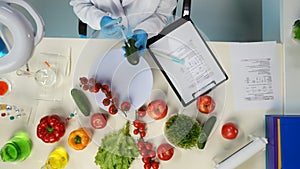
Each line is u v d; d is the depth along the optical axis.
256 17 1.70
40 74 1.14
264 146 1.08
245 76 1.18
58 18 1.67
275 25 1.30
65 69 1.17
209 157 1.16
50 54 1.17
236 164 1.07
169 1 1.27
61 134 1.12
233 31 1.70
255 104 1.18
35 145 1.16
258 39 1.70
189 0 1.25
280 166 1.11
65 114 1.16
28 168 1.16
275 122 1.11
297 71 1.18
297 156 1.11
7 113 1.16
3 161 1.15
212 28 1.70
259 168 1.17
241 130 1.17
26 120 1.16
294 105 1.18
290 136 1.11
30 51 0.79
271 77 1.19
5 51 0.81
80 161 1.15
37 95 1.16
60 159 1.13
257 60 1.19
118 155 1.10
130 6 1.24
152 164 1.12
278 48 1.19
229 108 1.18
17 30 0.76
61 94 1.17
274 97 1.18
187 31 1.14
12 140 1.11
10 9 0.76
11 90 1.16
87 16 1.23
